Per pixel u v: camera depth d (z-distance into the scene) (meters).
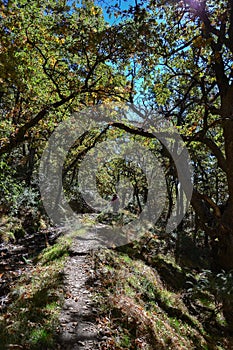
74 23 8.41
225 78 10.12
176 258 13.62
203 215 10.40
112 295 6.44
